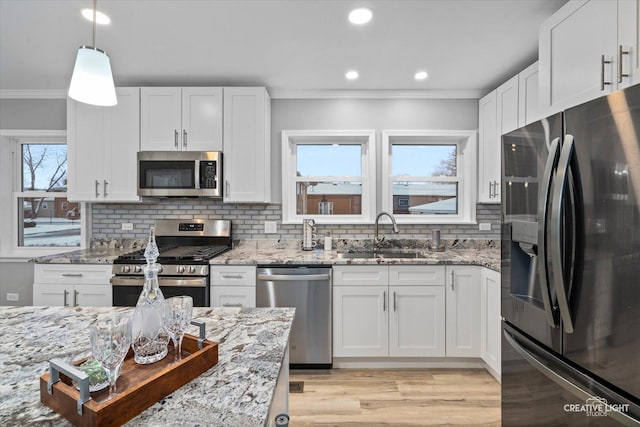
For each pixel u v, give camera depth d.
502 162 1.57
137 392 0.63
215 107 2.64
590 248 1.07
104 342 0.67
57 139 3.04
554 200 1.13
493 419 1.82
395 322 2.36
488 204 2.98
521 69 2.47
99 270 2.34
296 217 3.08
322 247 2.95
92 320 1.14
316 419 1.82
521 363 1.43
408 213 3.10
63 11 1.75
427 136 2.99
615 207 0.99
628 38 1.25
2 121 2.94
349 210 3.10
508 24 1.87
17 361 0.84
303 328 2.34
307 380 2.23
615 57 1.30
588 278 1.07
